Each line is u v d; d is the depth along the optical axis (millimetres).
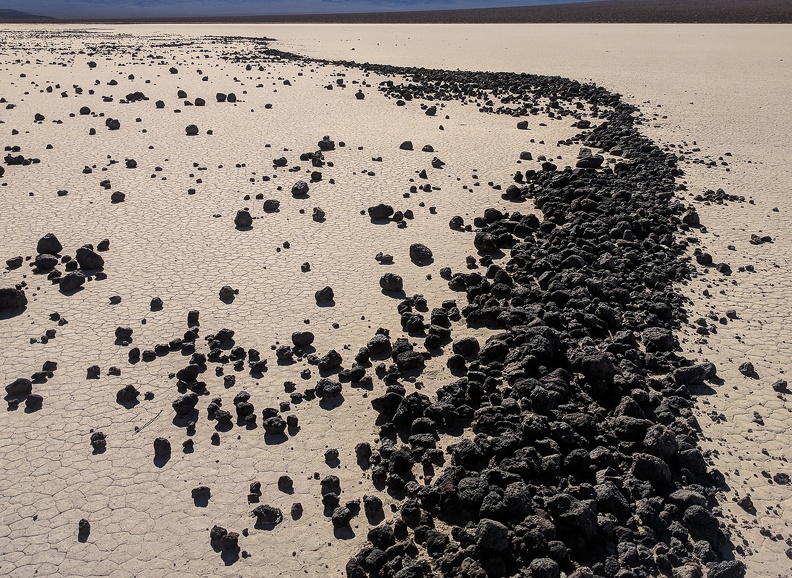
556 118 34906
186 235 19297
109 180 23375
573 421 11383
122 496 10234
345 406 12297
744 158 27844
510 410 11703
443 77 46719
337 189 23312
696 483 10453
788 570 9008
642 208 21531
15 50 59719
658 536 9523
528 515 9477
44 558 9180
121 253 18094
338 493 10328
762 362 13680
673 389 12703
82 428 11648
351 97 39219
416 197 22797
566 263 17406
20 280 16578
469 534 9234
